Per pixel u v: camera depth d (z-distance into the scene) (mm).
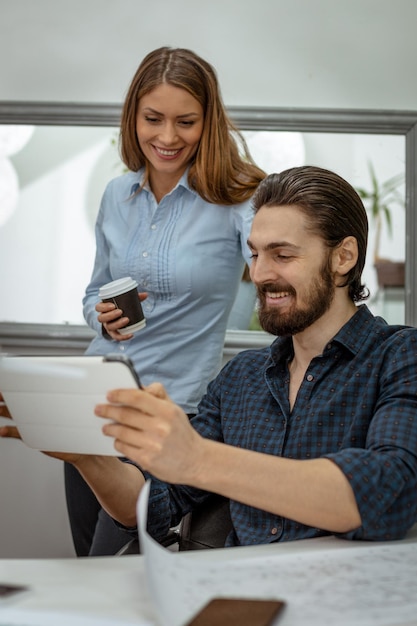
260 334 2822
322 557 1169
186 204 2305
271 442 1509
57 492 2994
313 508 1198
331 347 1479
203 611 941
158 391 1146
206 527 1624
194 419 1665
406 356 1416
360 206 1501
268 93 2967
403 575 1094
